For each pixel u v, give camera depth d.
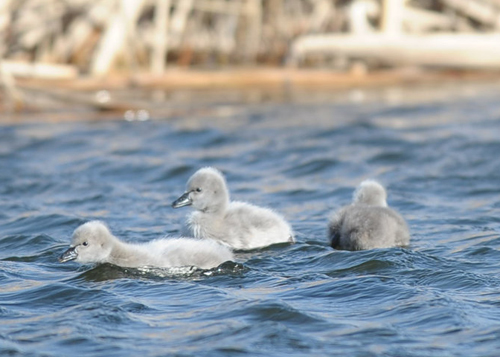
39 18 24.78
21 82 23.12
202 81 25.22
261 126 21.64
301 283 10.39
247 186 16.66
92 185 16.64
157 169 17.91
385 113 22.91
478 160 18.16
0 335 8.78
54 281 10.59
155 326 8.99
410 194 15.73
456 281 10.35
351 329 8.85
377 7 26.95
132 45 24.53
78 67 25.20
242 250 12.27
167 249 11.26
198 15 27.41
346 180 17.08
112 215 14.41
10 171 17.58
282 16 28.11
